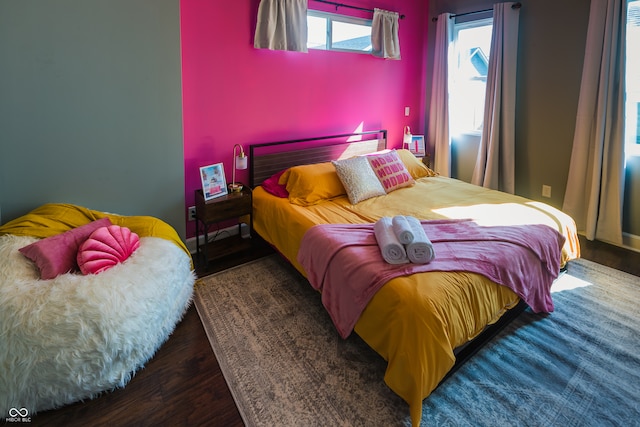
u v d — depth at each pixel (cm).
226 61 309
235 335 218
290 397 176
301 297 257
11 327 159
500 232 231
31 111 229
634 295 259
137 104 263
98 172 258
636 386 183
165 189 289
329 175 314
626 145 321
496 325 211
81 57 238
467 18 414
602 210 338
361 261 199
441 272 186
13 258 189
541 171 386
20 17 216
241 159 307
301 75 357
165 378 187
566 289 267
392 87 439
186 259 244
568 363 198
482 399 175
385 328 175
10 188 232
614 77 312
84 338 167
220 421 164
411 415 156
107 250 206
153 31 259
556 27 351
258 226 317
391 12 395
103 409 169
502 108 391
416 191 329
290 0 317
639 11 304
